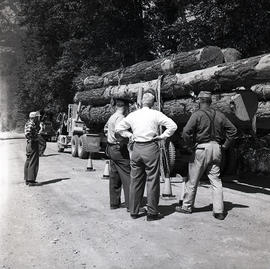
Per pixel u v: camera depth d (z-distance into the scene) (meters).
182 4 16.58
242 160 11.52
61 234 5.24
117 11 23.47
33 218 6.04
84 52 24.20
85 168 13.05
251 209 6.86
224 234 5.27
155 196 5.98
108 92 14.44
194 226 5.67
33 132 9.10
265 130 9.99
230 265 4.08
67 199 7.71
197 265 4.07
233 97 7.90
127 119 6.07
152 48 23.11
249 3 13.80
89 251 4.55
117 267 4.02
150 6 23.42
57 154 19.09
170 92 10.24
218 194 6.10
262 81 7.71
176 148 10.96
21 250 4.53
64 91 24.28
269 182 10.44
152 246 4.74
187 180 6.88
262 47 14.41
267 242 4.91
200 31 15.75
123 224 5.80
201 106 6.20
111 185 6.82
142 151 5.90
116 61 23.28
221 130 6.12
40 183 9.70
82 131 17.19
